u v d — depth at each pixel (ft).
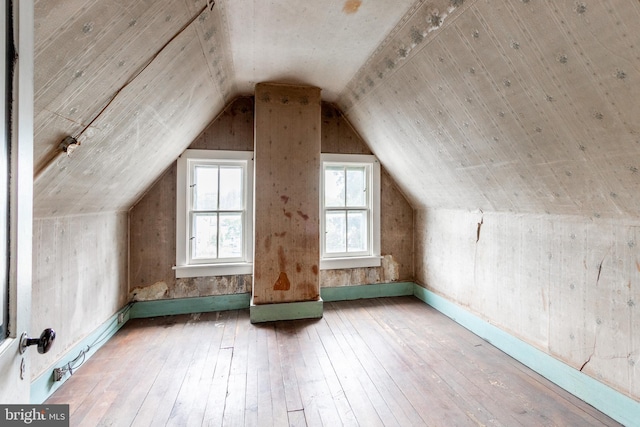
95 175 5.92
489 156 6.58
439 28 5.20
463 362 7.01
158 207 9.75
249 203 10.42
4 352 2.14
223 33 6.16
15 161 2.28
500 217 7.86
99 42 3.52
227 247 10.48
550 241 6.48
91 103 4.24
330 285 11.27
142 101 5.37
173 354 7.27
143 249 9.66
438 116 6.88
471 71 5.29
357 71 8.16
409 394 5.79
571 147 4.92
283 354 7.29
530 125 5.20
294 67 8.09
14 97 2.25
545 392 5.93
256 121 9.23
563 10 3.63
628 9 3.20
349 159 11.26
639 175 4.38
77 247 6.66
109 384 6.05
